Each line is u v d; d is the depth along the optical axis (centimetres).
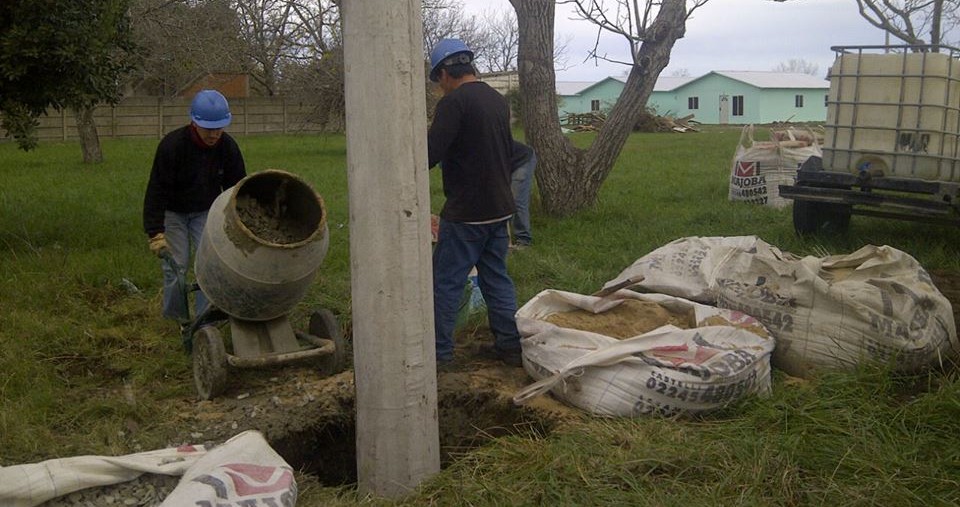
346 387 559
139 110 3503
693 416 491
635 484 403
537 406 517
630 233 1027
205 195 649
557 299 584
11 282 778
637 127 4316
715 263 617
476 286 692
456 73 558
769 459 422
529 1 1145
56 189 1569
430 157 541
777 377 542
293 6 3312
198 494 341
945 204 862
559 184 1173
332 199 1420
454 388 550
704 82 7012
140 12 2242
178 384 580
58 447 475
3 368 576
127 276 813
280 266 538
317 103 2906
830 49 930
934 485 409
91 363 612
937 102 882
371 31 396
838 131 938
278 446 518
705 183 1600
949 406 474
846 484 409
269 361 554
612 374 495
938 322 551
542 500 397
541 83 1156
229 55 3142
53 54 887
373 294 412
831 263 598
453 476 431
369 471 427
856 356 536
